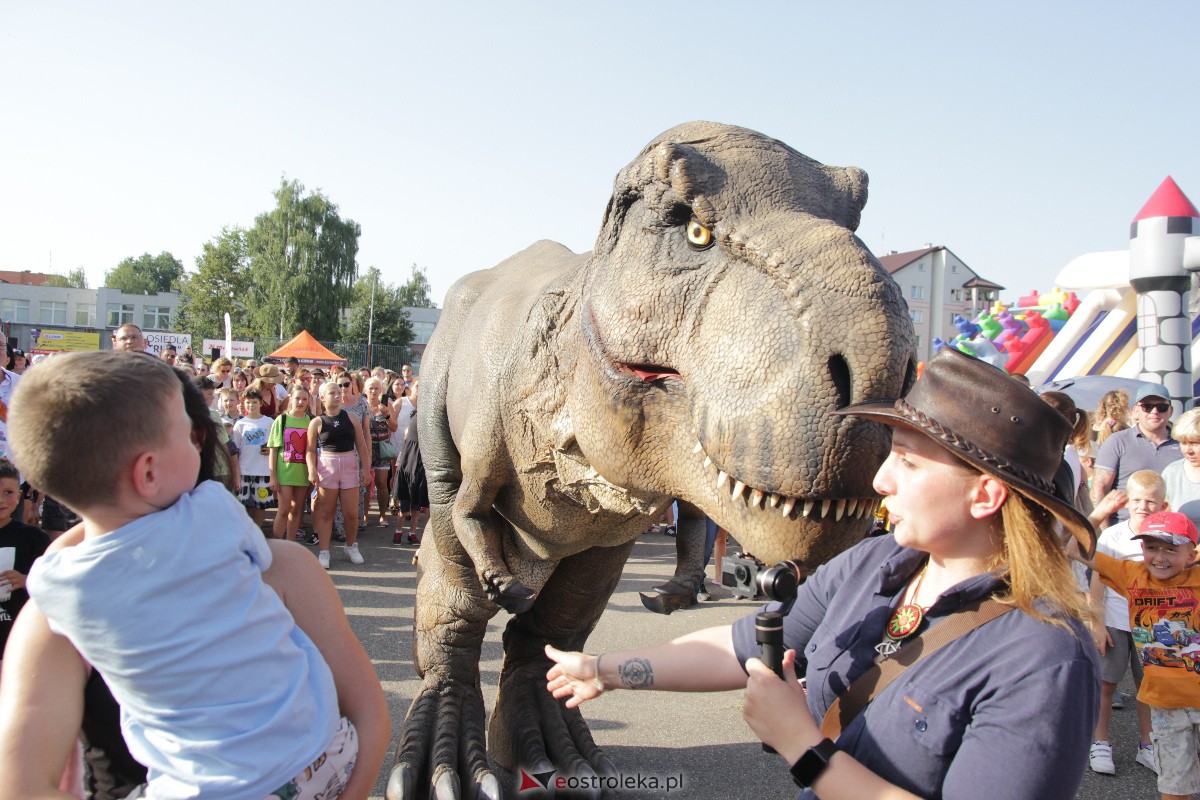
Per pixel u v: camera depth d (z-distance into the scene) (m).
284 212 61.34
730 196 2.41
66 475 1.46
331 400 8.26
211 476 1.90
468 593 3.85
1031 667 1.44
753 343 2.17
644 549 9.69
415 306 89.38
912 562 1.73
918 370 2.15
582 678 2.04
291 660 1.61
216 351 26.03
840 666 1.70
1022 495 1.52
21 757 1.45
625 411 2.58
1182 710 3.62
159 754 1.50
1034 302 19.09
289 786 1.54
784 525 2.16
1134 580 3.74
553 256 4.07
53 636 1.53
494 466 3.40
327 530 8.29
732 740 4.32
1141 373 12.43
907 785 1.52
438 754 3.45
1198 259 11.55
